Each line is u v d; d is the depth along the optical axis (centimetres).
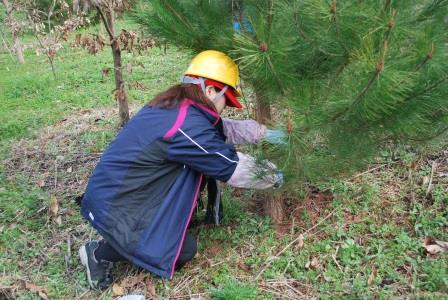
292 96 216
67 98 612
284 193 305
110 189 249
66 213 342
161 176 248
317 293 251
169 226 250
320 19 204
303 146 217
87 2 395
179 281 270
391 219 301
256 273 270
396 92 194
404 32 193
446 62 196
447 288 238
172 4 238
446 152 351
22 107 596
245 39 210
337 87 220
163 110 244
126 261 277
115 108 558
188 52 266
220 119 255
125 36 424
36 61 894
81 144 452
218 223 293
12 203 356
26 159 427
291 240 292
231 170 242
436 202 302
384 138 251
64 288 272
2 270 288
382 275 257
